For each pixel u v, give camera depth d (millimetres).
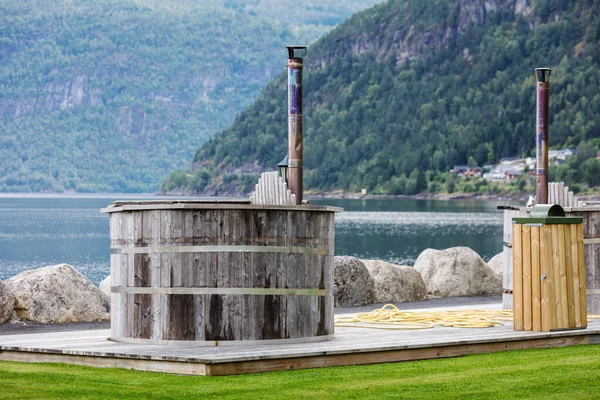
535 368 12594
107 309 21562
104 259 59312
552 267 15227
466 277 28016
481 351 14125
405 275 26359
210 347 13578
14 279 21016
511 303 19781
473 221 129125
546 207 15266
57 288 20844
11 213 162500
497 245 75250
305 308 14125
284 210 14039
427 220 132625
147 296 14039
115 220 14508
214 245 13828
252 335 13812
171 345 13805
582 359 13336
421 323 16641
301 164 15156
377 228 107438
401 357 13414
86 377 11930
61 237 87375
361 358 13133
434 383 11641
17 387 11211
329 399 10812
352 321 16969
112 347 13578
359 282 24906
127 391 11102
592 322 16812
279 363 12523
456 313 18281
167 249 13922
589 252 18484
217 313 13781
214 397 10867
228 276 13812
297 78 15125
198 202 14570
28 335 15297
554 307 15211
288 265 14031
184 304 13812
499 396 10977
